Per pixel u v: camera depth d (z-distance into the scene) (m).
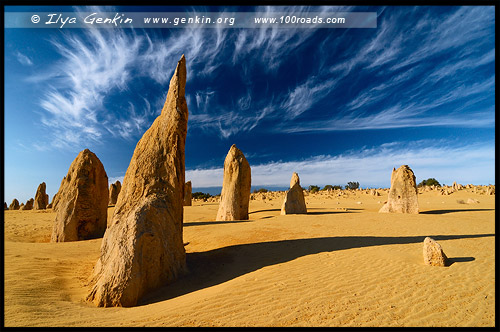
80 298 5.85
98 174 13.78
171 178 7.80
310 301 5.03
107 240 7.03
